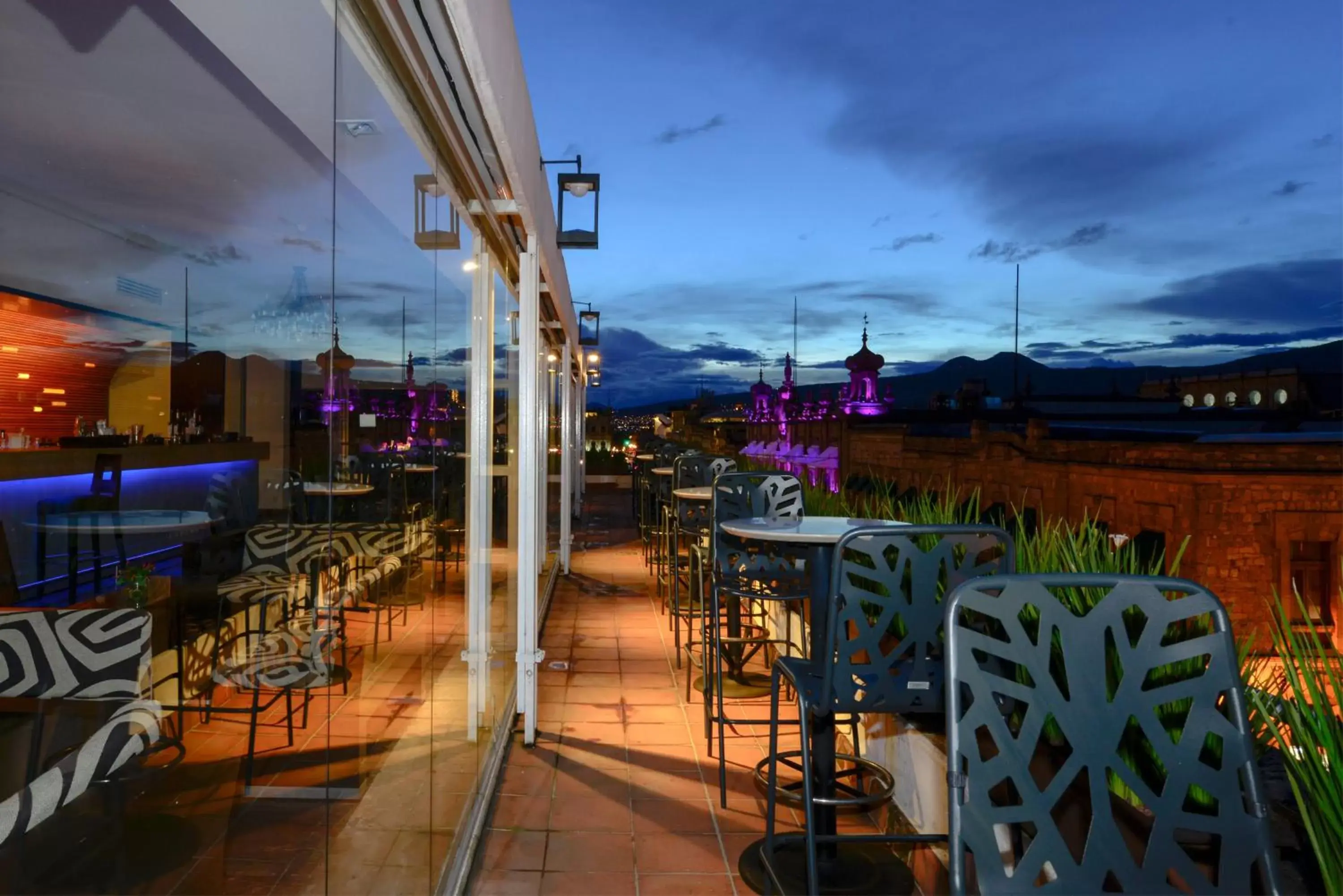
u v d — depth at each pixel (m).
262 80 1.49
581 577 8.81
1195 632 2.09
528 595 4.07
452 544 2.77
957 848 1.24
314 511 2.07
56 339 1.61
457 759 2.81
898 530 2.09
